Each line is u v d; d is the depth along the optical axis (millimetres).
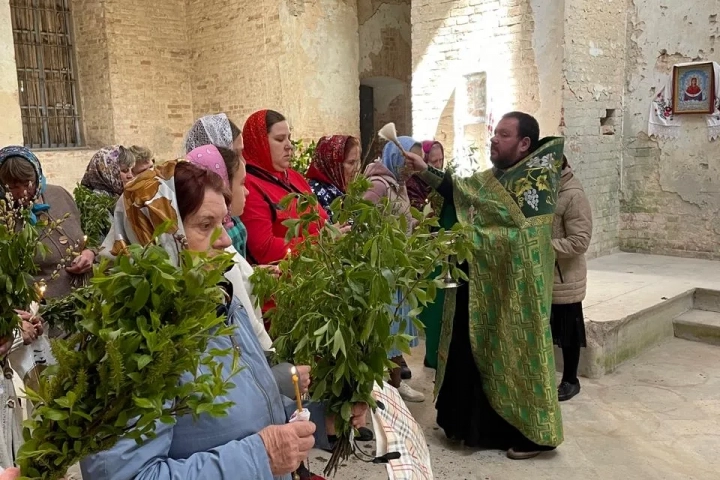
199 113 9992
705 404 3859
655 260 6539
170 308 1053
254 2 8578
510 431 3264
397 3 9484
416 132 7293
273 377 1455
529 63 6258
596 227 6711
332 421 1588
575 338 3891
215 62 9500
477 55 6652
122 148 3992
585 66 6242
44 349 2318
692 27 6266
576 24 6055
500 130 3082
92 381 1025
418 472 1662
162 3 9625
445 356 3201
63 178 9180
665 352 4781
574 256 3721
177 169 1387
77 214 3076
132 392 1016
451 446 3355
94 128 9734
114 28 9234
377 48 9375
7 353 1828
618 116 6809
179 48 9867
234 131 2621
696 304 5336
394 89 9977
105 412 1025
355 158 3535
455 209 3201
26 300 1798
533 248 3020
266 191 2844
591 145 6473
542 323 3039
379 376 1464
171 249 1300
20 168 2621
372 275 1411
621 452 3301
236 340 1384
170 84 9844
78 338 1062
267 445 1246
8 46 5680
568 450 3320
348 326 1416
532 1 6133
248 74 8938
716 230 6414
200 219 1370
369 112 10227
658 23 6477
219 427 1262
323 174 3570
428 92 7129
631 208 6969
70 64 9727
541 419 3072
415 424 1855
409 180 4066
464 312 3213
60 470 1045
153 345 985
